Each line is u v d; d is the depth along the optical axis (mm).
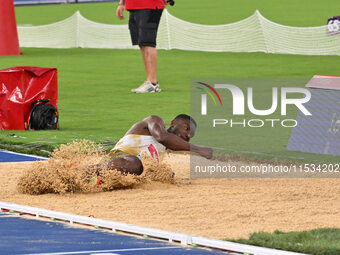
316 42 87938
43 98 44375
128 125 46000
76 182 27188
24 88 43875
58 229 21594
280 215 24000
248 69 74812
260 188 28328
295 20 110438
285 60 81688
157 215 23875
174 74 72688
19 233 21016
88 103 55938
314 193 27422
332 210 24703
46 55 90375
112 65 81125
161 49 95688
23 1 169375
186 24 95875
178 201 25953
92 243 19828
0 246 19344
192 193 27406
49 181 27109
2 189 28016
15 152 37781
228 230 21812
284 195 27047
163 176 29062
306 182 29609
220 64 79500
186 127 29578
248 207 25047
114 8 142125
